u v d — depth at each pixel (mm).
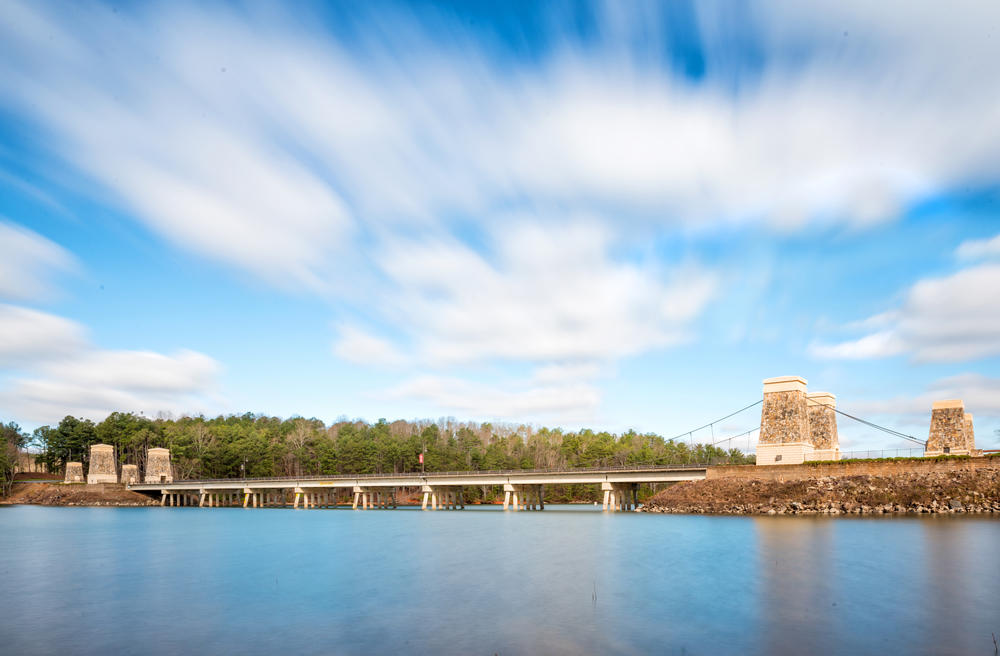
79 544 82938
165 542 84625
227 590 48938
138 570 59438
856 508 95062
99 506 196500
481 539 82250
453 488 171750
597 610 40469
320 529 103000
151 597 46750
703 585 47438
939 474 95688
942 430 109312
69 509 180625
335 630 36781
